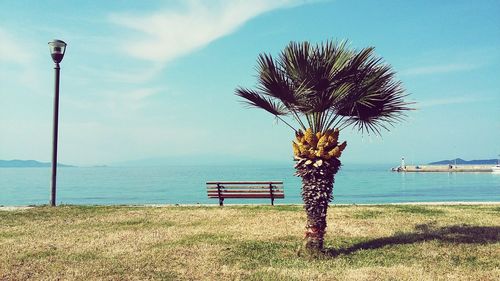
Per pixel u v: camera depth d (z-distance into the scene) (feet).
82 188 240.53
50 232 36.32
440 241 31.37
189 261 26.58
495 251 28.40
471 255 27.45
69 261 26.66
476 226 37.42
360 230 36.40
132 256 27.91
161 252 28.78
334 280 22.41
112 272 24.22
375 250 29.09
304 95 27.55
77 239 33.42
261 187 55.47
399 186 242.37
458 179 339.36
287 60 27.78
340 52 27.32
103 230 37.29
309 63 26.58
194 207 52.34
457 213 45.73
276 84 27.73
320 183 27.86
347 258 27.30
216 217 43.91
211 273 24.06
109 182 330.13
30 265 25.70
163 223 40.75
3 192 202.28
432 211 47.32
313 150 27.89
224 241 32.19
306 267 25.25
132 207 52.26
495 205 54.39
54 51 54.44
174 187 249.55
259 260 26.94
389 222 40.01
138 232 36.19
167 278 23.13
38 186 264.52
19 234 35.55
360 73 28.12
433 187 229.45
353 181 317.01
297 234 34.86
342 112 30.25
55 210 49.01
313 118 28.86
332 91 27.27
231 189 55.57
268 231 36.17
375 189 214.07
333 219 41.86
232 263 26.25
